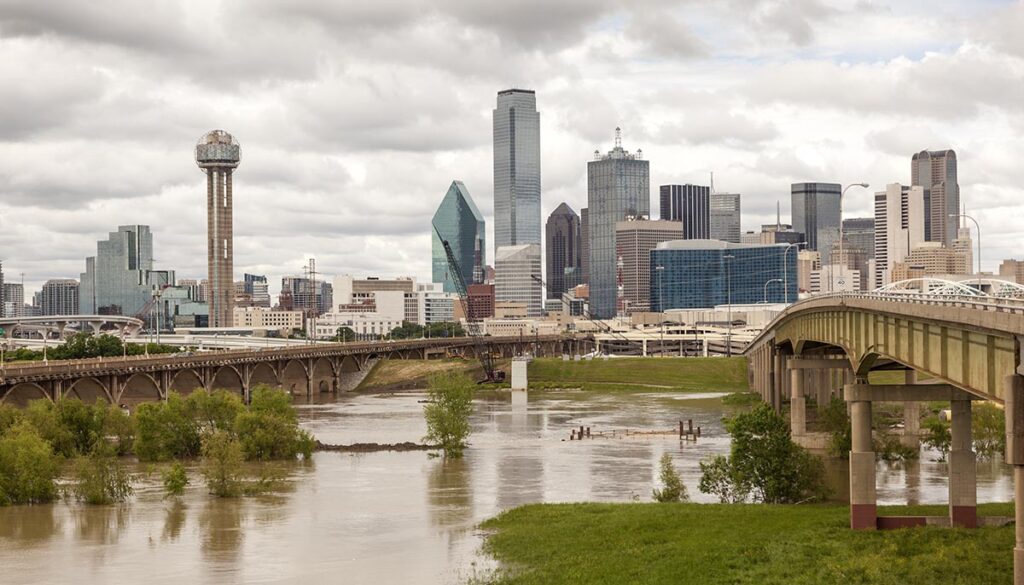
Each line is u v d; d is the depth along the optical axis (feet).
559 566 333.62
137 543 396.78
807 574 296.30
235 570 354.74
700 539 344.28
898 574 288.10
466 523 427.33
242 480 539.29
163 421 629.10
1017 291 480.64
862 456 345.10
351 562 361.10
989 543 313.53
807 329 591.78
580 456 639.76
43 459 488.85
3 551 385.29
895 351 355.97
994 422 579.07
